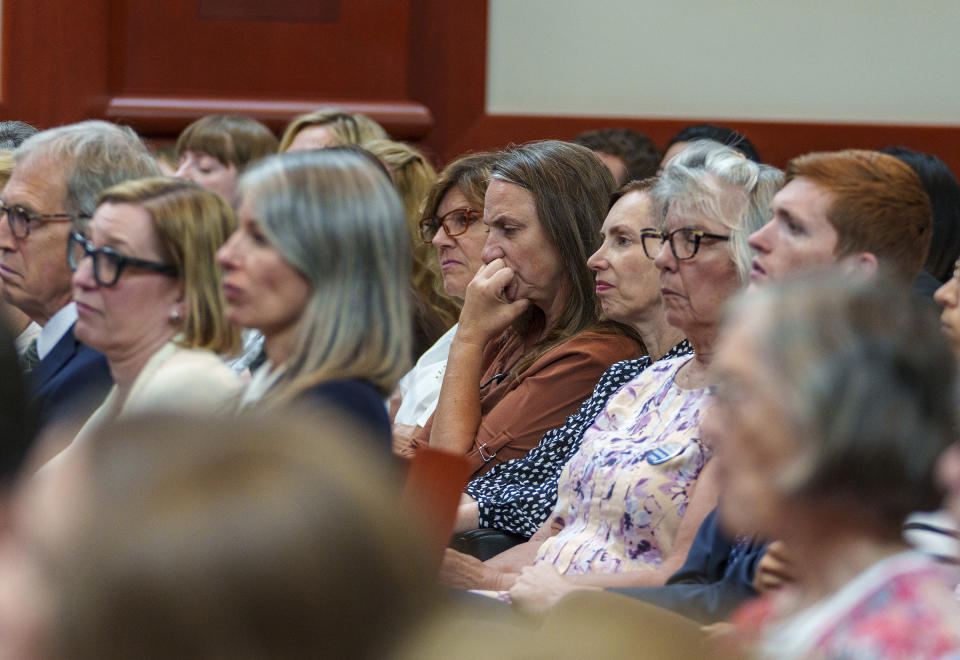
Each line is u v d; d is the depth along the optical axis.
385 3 13.73
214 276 6.59
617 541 6.47
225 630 1.70
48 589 1.73
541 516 7.63
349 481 1.83
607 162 11.98
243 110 13.70
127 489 1.75
